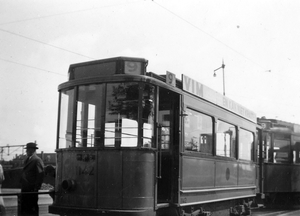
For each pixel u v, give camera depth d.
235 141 12.52
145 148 7.80
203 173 10.02
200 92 10.16
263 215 13.98
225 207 11.77
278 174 16.42
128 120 7.88
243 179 13.02
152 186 7.91
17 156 21.58
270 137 16.28
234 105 12.57
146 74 8.30
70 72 8.70
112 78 7.98
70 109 8.45
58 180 8.41
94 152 7.90
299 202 17.98
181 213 9.02
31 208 8.38
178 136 8.97
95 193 7.79
